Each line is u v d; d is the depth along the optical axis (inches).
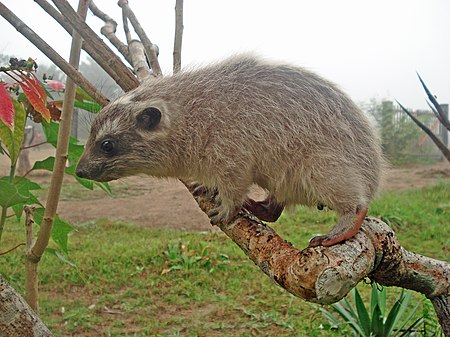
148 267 58.3
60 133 22.4
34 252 24.0
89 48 20.4
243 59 22.5
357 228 17.3
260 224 18.8
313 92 20.4
